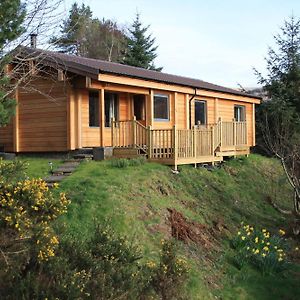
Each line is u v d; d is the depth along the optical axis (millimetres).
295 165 13836
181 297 7562
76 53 34250
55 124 15672
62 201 5953
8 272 5480
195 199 12734
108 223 8320
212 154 16078
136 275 6695
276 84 25672
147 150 14344
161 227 9898
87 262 6262
